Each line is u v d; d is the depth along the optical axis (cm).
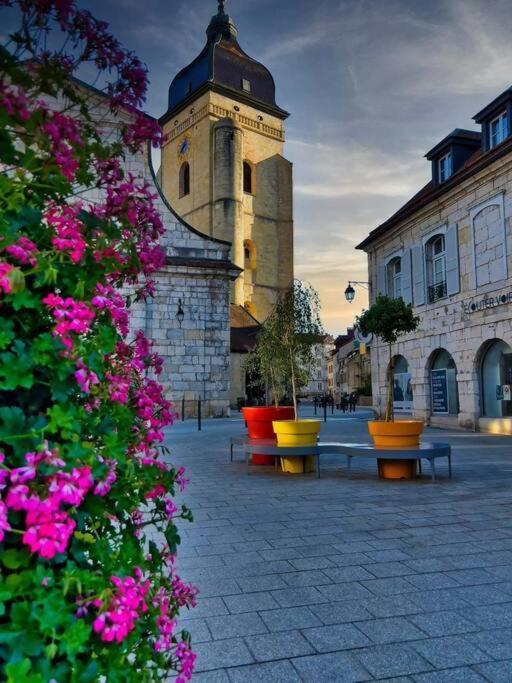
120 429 198
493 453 1223
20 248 164
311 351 1098
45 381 171
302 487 834
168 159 5347
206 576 445
